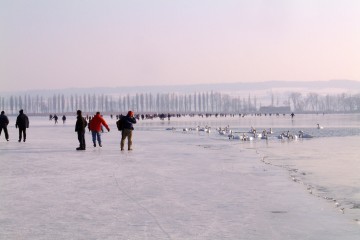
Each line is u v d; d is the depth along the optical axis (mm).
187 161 18766
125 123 24141
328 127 60750
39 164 17734
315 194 11414
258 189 11906
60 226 8031
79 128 24438
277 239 7188
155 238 7242
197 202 10180
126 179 13703
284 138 36531
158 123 86188
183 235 7422
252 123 82125
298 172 15688
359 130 51500
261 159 19578
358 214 9039
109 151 23797
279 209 9438
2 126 32562
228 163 18031
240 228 7871
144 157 20484
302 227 7938
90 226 8023
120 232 7609
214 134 43156
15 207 9664
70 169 16141
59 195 11070
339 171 15992
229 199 10531
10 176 14375
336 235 7406
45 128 61250
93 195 11055
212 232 7609
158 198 10656
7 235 7434
